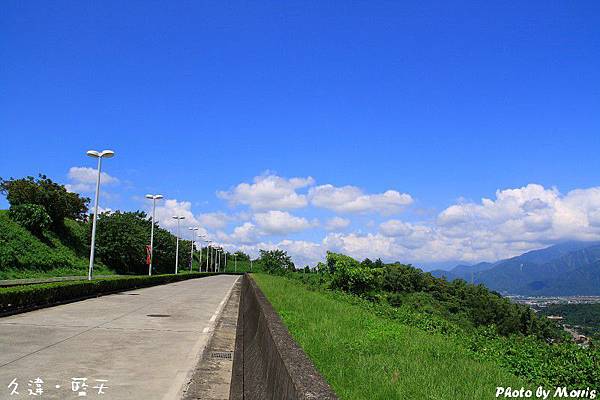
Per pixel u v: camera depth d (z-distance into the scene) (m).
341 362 7.18
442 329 13.73
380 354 7.81
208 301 25.00
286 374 4.34
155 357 9.72
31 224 52.72
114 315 16.83
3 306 16.47
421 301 41.53
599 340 10.73
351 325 11.45
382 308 18.50
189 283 47.53
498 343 10.39
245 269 146.00
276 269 116.88
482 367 7.02
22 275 42.66
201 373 8.55
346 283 43.94
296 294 21.59
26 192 55.00
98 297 25.58
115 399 6.73
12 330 12.54
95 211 31.20
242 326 15.34
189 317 17.22
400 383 5.86
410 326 13.36
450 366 6.96
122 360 9.25
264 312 9.10
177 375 8.30
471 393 5.52
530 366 7.79
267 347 6.45
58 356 9.33
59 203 58.06
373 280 44.97
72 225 64.44
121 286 31.28
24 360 8.85
